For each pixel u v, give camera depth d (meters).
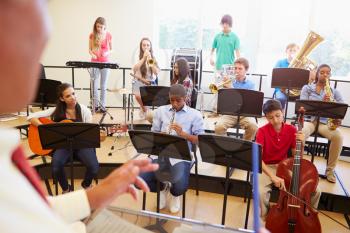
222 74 4.42
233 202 3.22
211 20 6.14
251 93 3.16
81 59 6.09
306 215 2.35
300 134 2.59
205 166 3.62
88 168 3.09
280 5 5.74
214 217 2.93
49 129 2.53
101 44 5.03
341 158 3.98
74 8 5.91
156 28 6.27
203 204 3.17
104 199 0.75
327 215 2.83
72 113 3.19
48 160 3.57
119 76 6.09
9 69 0.26
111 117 4.79
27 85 0.28
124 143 4.21
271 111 2.79
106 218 0.79
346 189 3.16
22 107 0.29
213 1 6.06
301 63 4.37
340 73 5.62
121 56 6.13
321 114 3.16
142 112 4.84
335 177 3.37
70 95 3.09
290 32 5.76
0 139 0.27
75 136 2.60
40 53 0.29
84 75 6.13
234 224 2.82
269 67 5.95
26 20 0.27
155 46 6.29
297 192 2.41
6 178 0.25
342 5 5.42
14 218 0.24
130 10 6.02
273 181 2.50
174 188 2.69
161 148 2.43
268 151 2.85
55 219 0.27
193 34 6.28
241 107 3.22
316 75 3.83
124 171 0.78
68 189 3.14
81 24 5.98
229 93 3.22
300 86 3.88
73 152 3.10
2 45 0.26
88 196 0.73
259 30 5.86
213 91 4.02
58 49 6.02
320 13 5.57
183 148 2.35
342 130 5.04
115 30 6.06
